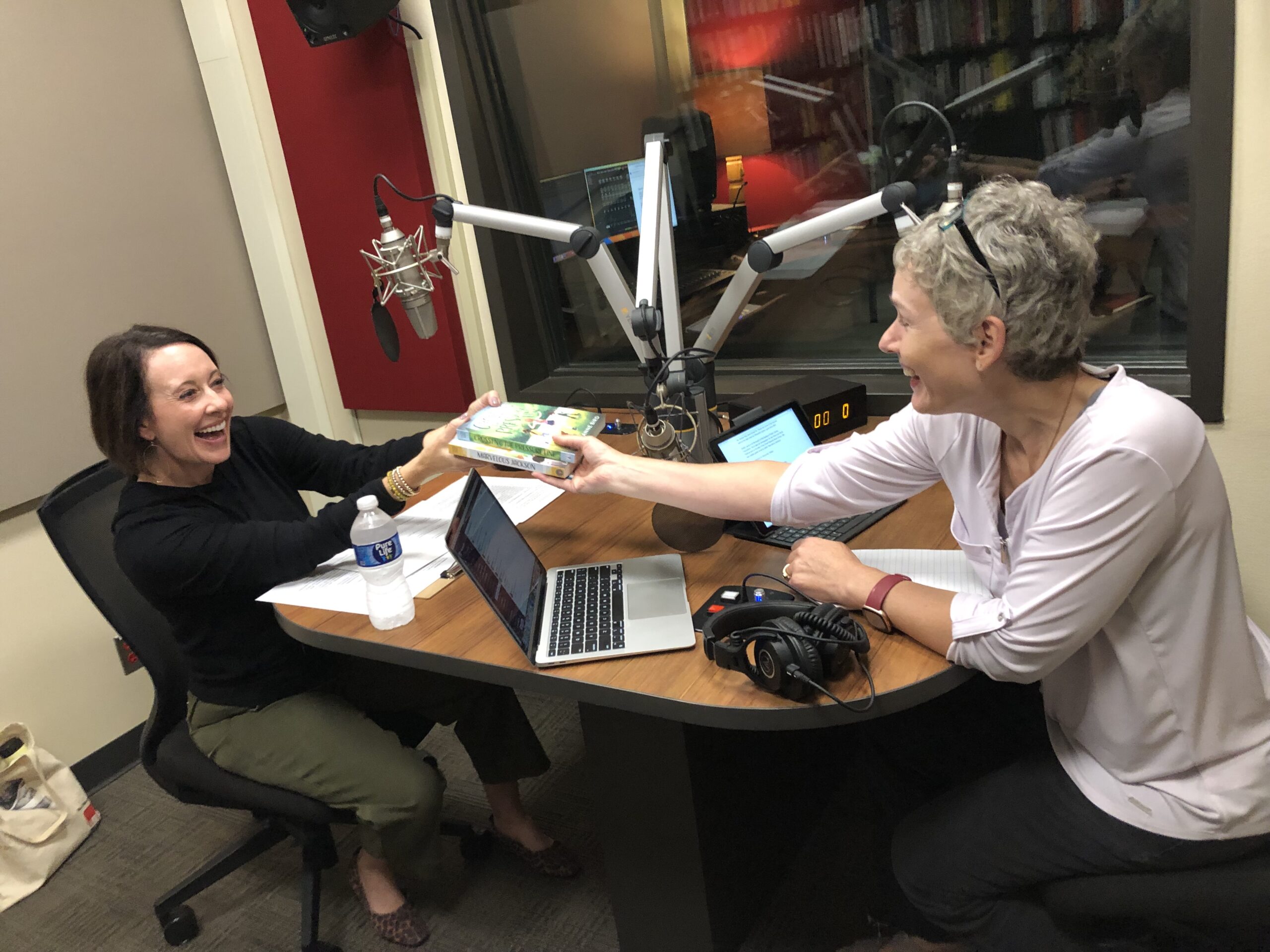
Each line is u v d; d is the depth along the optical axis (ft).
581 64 7.22
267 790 5.00
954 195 4.43
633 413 6.79
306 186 8.05
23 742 6.74
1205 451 3.24
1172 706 3.37
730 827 4.81
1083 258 3.04
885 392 6.57
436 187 7.64
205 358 4.80
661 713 3.49
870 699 3.31
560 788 6.69
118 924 5.98
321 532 4.68
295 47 7.54
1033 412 3.37
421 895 5.84
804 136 6.68
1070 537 3.18
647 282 4.98
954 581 3.97
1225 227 5.10
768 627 3.42
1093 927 3.74
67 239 7.06
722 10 6.62
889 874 4.84
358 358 8.56
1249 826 3.38
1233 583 3.37
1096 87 5.61
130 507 4.75
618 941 5.30
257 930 5.77
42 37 6.82
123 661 7.66
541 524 5.17
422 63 7.22
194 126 7.96
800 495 4.23
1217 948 3.59
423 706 5.55
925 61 6.08
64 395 7.11
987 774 4.01
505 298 7.72
